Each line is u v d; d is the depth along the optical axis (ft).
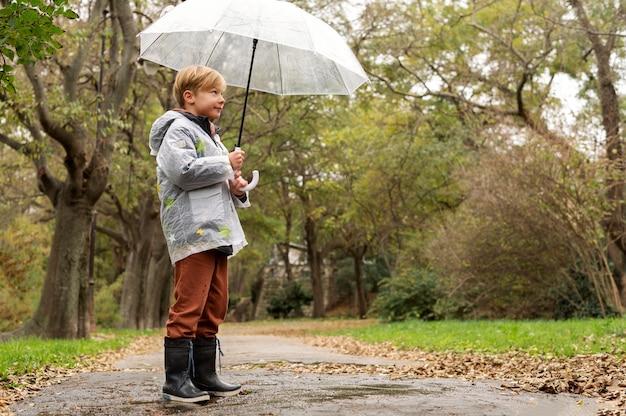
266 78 16.97
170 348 13.30
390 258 141.49
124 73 51.72
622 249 61.57
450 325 57.41
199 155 13.24
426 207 100.48
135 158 74.33
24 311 66.28
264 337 65.41
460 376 21.04
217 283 13.82
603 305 56.85
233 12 14.28
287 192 118.21
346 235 130.21
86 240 51.85
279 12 14.66
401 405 12.91
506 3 78.33
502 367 23.85
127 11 51.24
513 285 63.93
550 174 55.67
